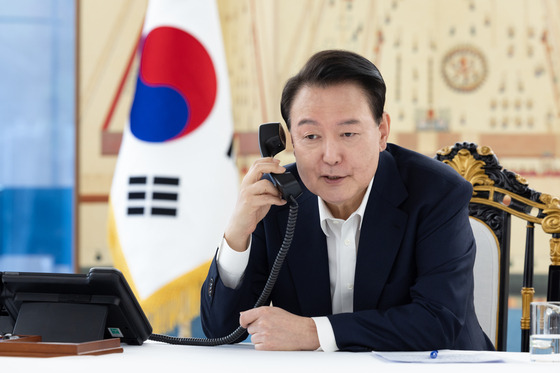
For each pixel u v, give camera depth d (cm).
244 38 755
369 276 299
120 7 763
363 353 253
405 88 752
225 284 303
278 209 315
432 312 274
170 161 585
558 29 745
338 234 309
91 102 763
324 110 268
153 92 593
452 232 296
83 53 763
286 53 754
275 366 217
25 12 778
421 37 750
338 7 752
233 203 595
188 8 603
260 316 266
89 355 234
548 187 748
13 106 781
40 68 780
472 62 750
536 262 718
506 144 750
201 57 597
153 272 575
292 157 751
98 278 249
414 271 300
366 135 272
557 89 747
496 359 232
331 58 271
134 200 583
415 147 752
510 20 746
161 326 573
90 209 762
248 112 757
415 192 305
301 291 309
